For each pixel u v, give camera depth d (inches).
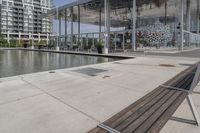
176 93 220.7
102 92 230.5
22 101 198.7
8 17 4170.8
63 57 904.9
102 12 1576.0
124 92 229.8
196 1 1210.6
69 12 1608.0
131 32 1190.3
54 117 160.4
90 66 455.2
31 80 296.4
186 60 569.6
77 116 162.2
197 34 1701.5
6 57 919.7
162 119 154.5
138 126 143.9
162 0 1149.1
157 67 425.7
